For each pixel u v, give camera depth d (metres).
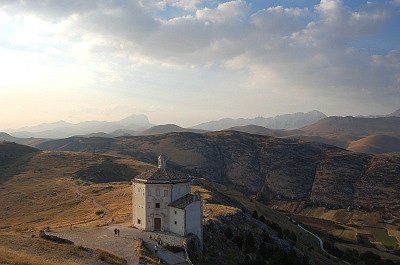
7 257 48.84
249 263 84.62
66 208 132.75
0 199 156.50
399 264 161.25
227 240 91.62
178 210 81.44
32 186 176.50
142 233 81.19
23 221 121.69
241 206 165.88
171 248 71.12
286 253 101.75
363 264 158.38
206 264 73.44
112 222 94.31
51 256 54.94
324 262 127.12
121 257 61.78
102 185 168.75
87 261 55.62
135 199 87.25
